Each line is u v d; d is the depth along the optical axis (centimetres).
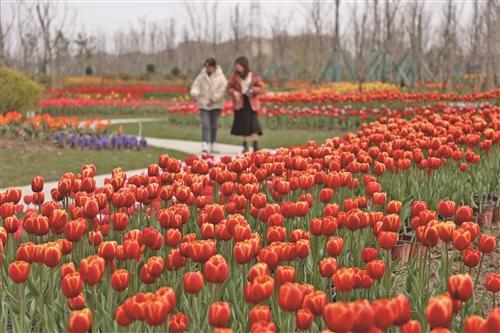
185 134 1920
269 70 5628
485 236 339
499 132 689
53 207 412
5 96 2061
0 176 1084
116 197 422
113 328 304
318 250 398
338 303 216
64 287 278
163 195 463
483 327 217
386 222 366
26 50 3431
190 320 323
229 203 446
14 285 376
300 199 467
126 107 3134
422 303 350
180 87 4912
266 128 2069
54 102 2950
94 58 7894
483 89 2298
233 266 358
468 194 643
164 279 366
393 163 600
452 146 654
